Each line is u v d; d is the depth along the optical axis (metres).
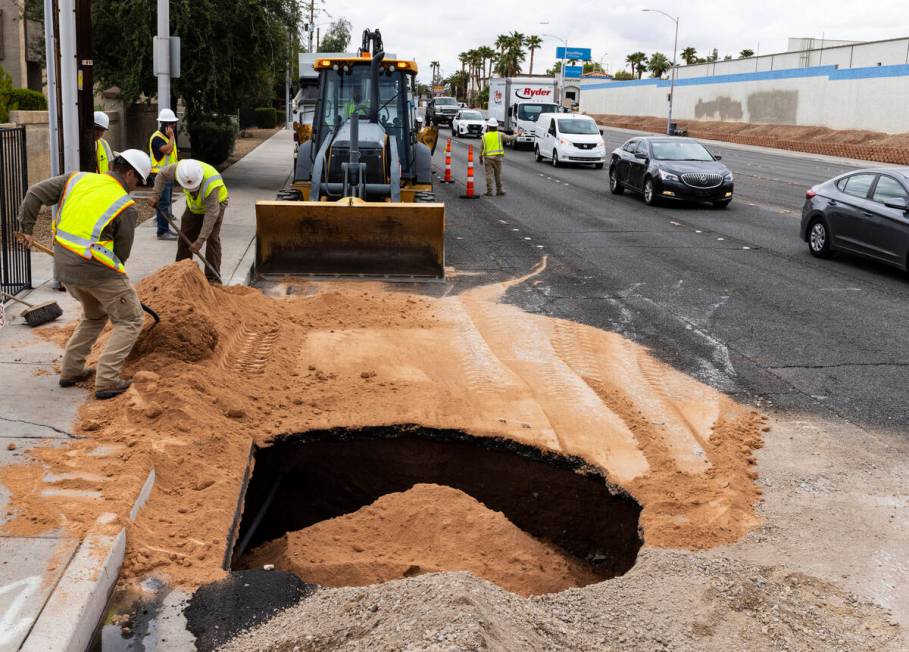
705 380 7.80
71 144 9.62
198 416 5.93
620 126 77.88
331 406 6.61
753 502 5.49
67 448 5.34
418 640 3.33
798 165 36.91
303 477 6.25
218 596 4.13
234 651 3.72
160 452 5.36
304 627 3.79
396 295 10.34
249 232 13.84
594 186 24.88
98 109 21.00
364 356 7.95
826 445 6.43
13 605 3.71
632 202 21.06
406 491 5.84
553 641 3.73
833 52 57.75
